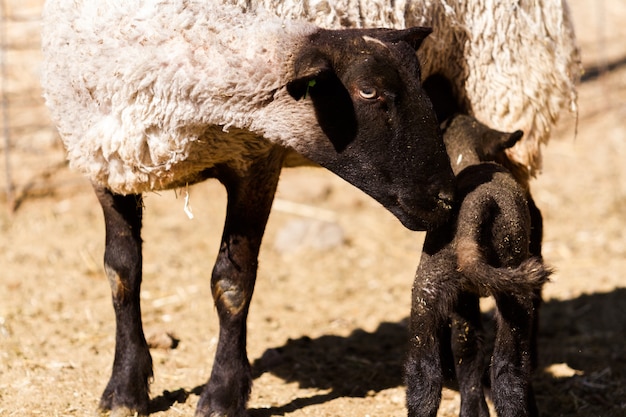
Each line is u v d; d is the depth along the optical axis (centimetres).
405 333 1243
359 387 1048
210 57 793
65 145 880
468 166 864
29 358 1091
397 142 788
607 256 1535
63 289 1348
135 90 799
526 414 812
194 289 1378
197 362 1105
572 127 2111
